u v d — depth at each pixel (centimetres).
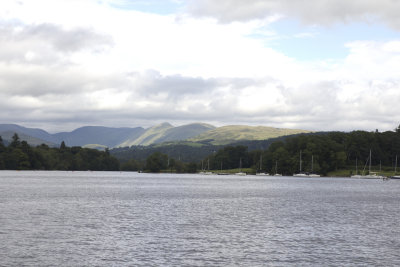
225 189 16162
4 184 17350
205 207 9325
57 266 4281
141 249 4997
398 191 16200
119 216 7600
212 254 4831
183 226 6600
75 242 5300
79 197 11512
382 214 8531
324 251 5041
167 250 4975
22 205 9219
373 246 5341
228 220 7319
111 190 14662
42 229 6144
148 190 14975
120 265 4344
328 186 19300
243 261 4569
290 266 4419
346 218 7806
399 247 5306
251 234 6006
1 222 6731
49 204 9494
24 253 4734
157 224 6756
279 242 5494
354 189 17188
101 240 5438
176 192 14100
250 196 12706
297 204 10306
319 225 6900
